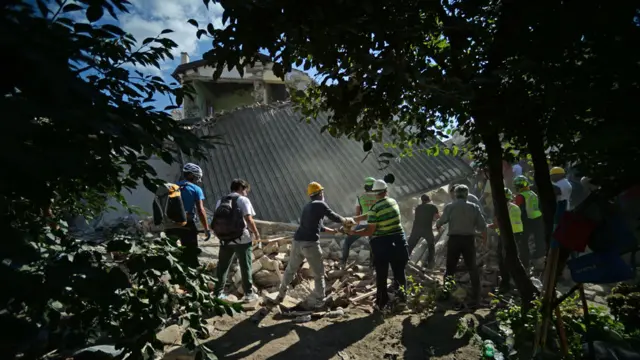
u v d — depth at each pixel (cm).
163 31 141
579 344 258
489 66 232
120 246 160
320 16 163
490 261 626
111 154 126
